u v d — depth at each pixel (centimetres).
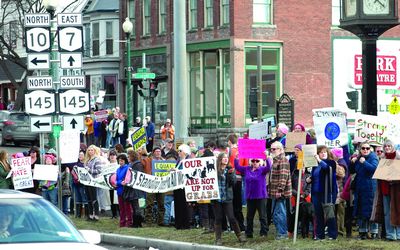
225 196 2117
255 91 3956
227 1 5631
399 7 5950
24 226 1131
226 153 2181
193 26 5941
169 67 6134
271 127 2575
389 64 3031
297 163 2080
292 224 2169
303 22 5741
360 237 2064
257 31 5622
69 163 2784
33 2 6284
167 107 6150
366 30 2453
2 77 8044
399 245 1933
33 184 2672
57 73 3022
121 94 6738
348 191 2091
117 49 6831
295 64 5719
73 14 2623
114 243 2381
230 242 2136
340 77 5838
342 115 2255
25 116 5491
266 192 2162
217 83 5747
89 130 4784
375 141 2227
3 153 2656
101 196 2781
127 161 2586
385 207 2006
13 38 7469
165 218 2539
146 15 6431
